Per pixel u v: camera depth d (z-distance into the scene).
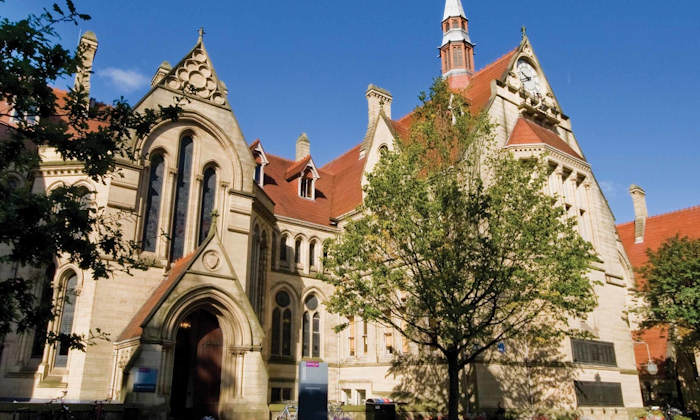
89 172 15.14
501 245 23.44
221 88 33.84
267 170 45.47
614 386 34.22
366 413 28.86
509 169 25.08
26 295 14.18
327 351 39.25
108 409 20.98
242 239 31.78
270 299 37.31
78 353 25.59
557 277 23.03
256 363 25.47
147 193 29.58
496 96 37.25
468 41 61.97
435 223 23.23
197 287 24.81
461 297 23.98
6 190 12.98
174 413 26.98
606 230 39.03
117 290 27.09
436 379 31.16
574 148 42.66
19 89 13.08
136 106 29.92
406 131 40.88
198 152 31.89
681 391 43.94
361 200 41.34
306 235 41.12
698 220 50.91
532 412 28.94
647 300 38.09
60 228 14.18
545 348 30.81
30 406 19.75
